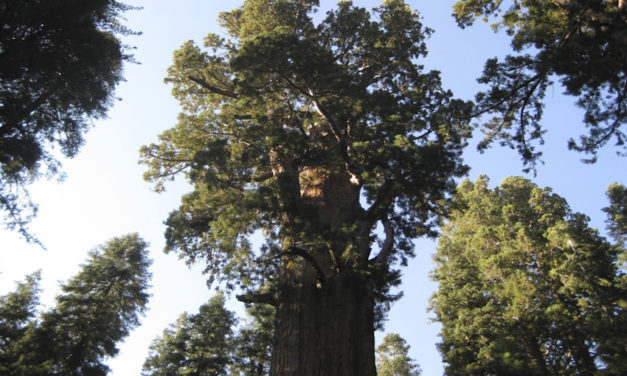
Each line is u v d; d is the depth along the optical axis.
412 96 15.90
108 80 14.24
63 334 23.77
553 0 10.68
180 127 14.98
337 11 17.02
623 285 21.44
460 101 13.42
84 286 26.72
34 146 12.68
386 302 12.47
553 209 28.88
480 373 6.69
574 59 10.28
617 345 17.55
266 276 11.66
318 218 11.66
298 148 12.39
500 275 25.25
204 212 14.73
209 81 18.84
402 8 18.34
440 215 13.40
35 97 13.16
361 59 16.92
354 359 10.16
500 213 29.86
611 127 10.99
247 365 22.88
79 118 14.27
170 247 14.80
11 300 25.66
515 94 12.46
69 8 12.49
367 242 11.95
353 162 12.97
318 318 10.93
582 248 23.53
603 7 9.53
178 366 24.72
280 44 12.47
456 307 26.64
